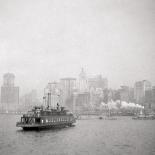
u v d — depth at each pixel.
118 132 115.69
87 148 74.50
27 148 73.38
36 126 108.62
